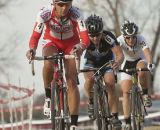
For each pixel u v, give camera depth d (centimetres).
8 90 2142
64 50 1703
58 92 1612
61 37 1689
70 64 1633
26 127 2631
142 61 2056
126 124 2053
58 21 1652
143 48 2047
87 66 1967
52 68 1644
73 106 1633
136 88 1966
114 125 1847
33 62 1623
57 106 1608
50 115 1641
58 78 1619
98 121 1778
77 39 1711
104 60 1958
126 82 2047
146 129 2589
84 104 4044
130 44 2047
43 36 1714
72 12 1648
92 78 1900
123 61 1986
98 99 1788
